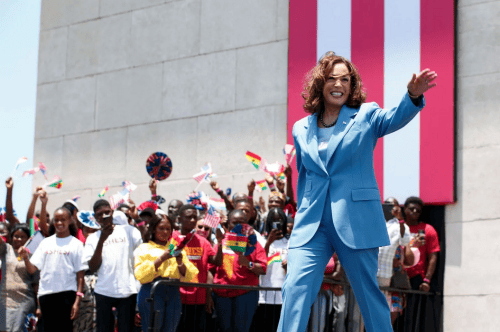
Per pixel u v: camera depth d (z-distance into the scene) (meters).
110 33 12.66
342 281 7.61
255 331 7.74
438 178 9.43
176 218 8.70
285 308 3.86
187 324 7.46
